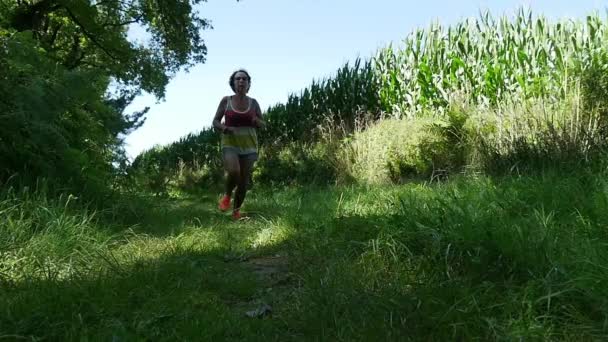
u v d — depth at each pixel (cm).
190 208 732
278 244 429
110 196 568
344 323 223
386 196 573
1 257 310
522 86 879
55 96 523
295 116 1506
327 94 1436
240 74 667
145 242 435
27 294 246
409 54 1227
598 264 229
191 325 219
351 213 441
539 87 833
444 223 313
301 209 565
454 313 213
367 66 1385
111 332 205
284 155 1231
